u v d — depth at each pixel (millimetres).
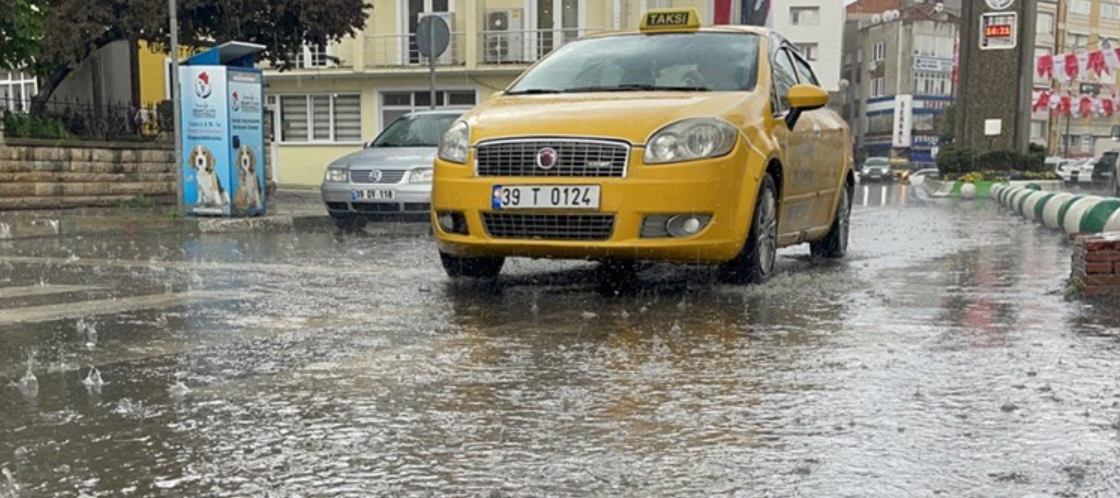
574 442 2658
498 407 3021
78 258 7688
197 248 8625
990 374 3391
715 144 5266
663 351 3842
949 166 24719
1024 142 24859
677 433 2734
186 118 11086
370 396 3162
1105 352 3740
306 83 30797
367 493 2273
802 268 6797
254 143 11367
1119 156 14891
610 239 5195
